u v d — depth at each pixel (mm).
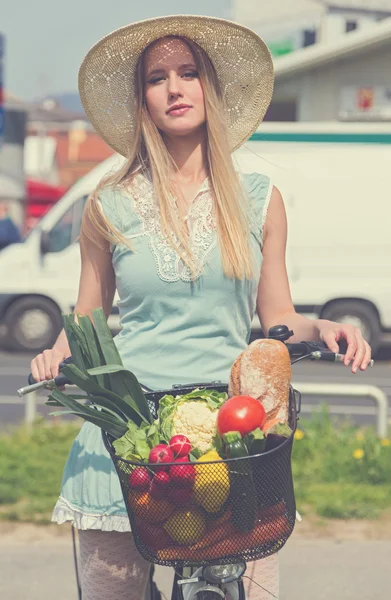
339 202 15273
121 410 3049
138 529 2771
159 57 3527
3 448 8477
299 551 6180
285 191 15242
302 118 24812
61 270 15828
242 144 3967
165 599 4008
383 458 7809
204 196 3418
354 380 13945
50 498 7152
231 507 2689
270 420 2828
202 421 2812
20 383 13094
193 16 3553
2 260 15883
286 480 2744
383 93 24453
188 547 2727
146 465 2656
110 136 3920
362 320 15367
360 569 5891
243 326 3439
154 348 3336
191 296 3330
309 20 31516
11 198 36062
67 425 9289
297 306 15359
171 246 3330
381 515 6883
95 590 3297
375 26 23656
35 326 15922
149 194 3430
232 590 2959
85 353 3072
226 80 3820
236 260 3322
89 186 15828
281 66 24391
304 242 15305
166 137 3545
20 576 5770
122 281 3387
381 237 15273
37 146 64562
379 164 15227
